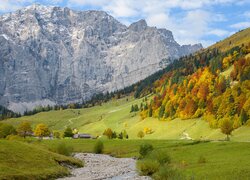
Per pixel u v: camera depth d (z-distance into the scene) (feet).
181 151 314.55
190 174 179.63
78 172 236.22
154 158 231.09
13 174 180.55
